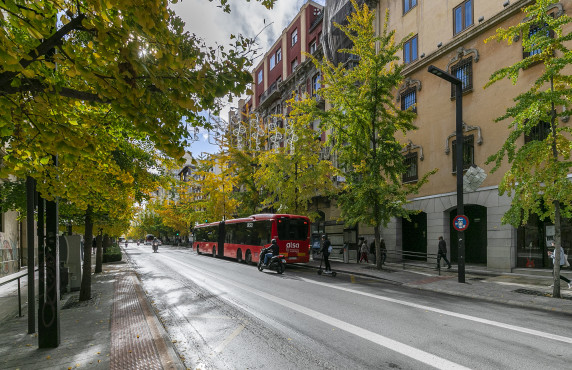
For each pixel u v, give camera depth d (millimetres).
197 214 39094
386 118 17562
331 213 27391
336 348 5754
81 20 3170
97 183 5684
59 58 3391
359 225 24078
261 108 43781
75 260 12000
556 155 9742
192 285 13148
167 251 45406
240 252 24125
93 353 5289
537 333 6461
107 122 5312
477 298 10156
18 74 3086
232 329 7016
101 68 3371
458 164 12922
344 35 27188
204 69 3527
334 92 17047
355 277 15391
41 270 5680
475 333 6480
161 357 5098
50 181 5012
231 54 3988
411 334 6449
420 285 12430
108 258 24953
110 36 2961
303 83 33875
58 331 5691
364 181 16500
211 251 31109
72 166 5289
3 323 7637
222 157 28844
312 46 33406
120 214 11109
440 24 19406
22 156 4355
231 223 26328
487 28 16797
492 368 4812
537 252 14945
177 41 3361
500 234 15828
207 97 3775
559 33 9625
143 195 11336
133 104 3311
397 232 21672
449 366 4898
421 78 20516
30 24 2922
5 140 4051
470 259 18781
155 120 3557
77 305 9070
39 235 5711
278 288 12023
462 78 18156
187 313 8508
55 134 3352
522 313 8180
